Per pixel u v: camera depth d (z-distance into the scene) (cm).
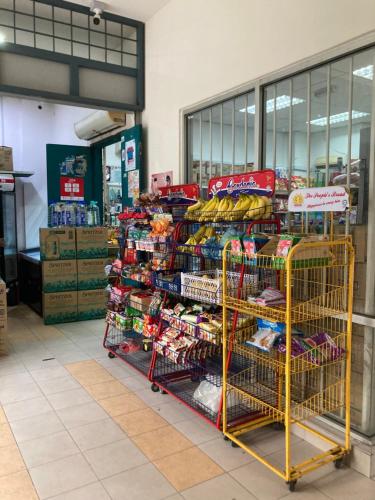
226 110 361
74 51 498
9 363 398
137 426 281
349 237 230
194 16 390
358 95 246
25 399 321
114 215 720
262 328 248
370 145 237
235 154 353
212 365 330
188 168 417
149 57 473
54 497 211
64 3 439
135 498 211
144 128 490
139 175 485
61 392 334
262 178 276
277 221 271
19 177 703
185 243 324
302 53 276
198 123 400
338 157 260
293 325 283
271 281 274
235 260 249
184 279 295
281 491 217
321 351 225
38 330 509
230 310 288
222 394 261
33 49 426
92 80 462
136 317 379
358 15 239
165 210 364
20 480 224
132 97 487
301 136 286
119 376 367
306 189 237
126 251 414
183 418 293
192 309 305
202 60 380
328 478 228
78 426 281
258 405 273
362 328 247
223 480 226
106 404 313
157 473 231
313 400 272
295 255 210
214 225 323
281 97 301
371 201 236
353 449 236
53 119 749
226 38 347
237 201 286
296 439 268
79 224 605
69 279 541
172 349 304
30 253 673
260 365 289
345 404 241
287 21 286
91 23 497
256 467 237
